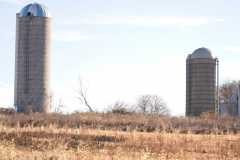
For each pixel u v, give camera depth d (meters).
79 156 22.77
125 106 82.31
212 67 104.00
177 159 25.20
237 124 55.03
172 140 34.59
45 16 93.50
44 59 92.56
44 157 21.94
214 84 104.06
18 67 92.81
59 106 83.12
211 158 26.61
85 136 35.84
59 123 49.41
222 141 35.75
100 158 22.62
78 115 57.41
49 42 93.88
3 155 21.72
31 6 94.31
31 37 92.62
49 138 33.44
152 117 57.88
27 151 24.38
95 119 52.50
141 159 23.20
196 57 104.31
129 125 50.19
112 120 52.50
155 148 30.22
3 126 39.97
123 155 24.14
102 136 35.84
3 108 69.94
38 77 91.38
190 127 50.34
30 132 36.56
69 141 32.44
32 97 90.38
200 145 32.88
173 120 55.44
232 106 101.31
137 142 33.09
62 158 21.98
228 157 27.34
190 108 104.44
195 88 103.94
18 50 93.31
